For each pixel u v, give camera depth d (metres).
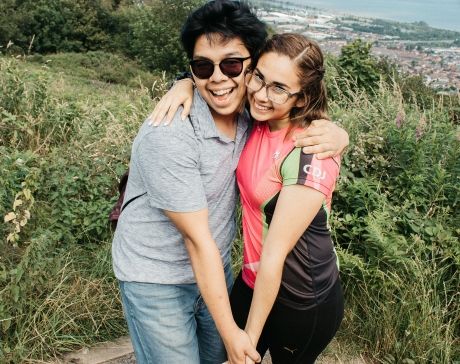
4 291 2.49
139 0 34.78
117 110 5.22
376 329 2.65
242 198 1.73
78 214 3.32
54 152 3.88
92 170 3.60
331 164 1.61
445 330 2.65
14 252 3.01
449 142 3.64
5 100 4.59
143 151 1.56
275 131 1.68
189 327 1.79
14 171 3.36
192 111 1.62
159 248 1.68
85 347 2.58
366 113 3.96
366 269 2.79
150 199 1.60
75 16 28.64
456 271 2.80
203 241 1.57
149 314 1.71
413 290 2.64
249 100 1.68
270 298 1.60
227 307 1.60
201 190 1.58
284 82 1.59
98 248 3.21
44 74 5.15
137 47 25.42
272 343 1.84
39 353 2.46
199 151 1.60
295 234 1.58
